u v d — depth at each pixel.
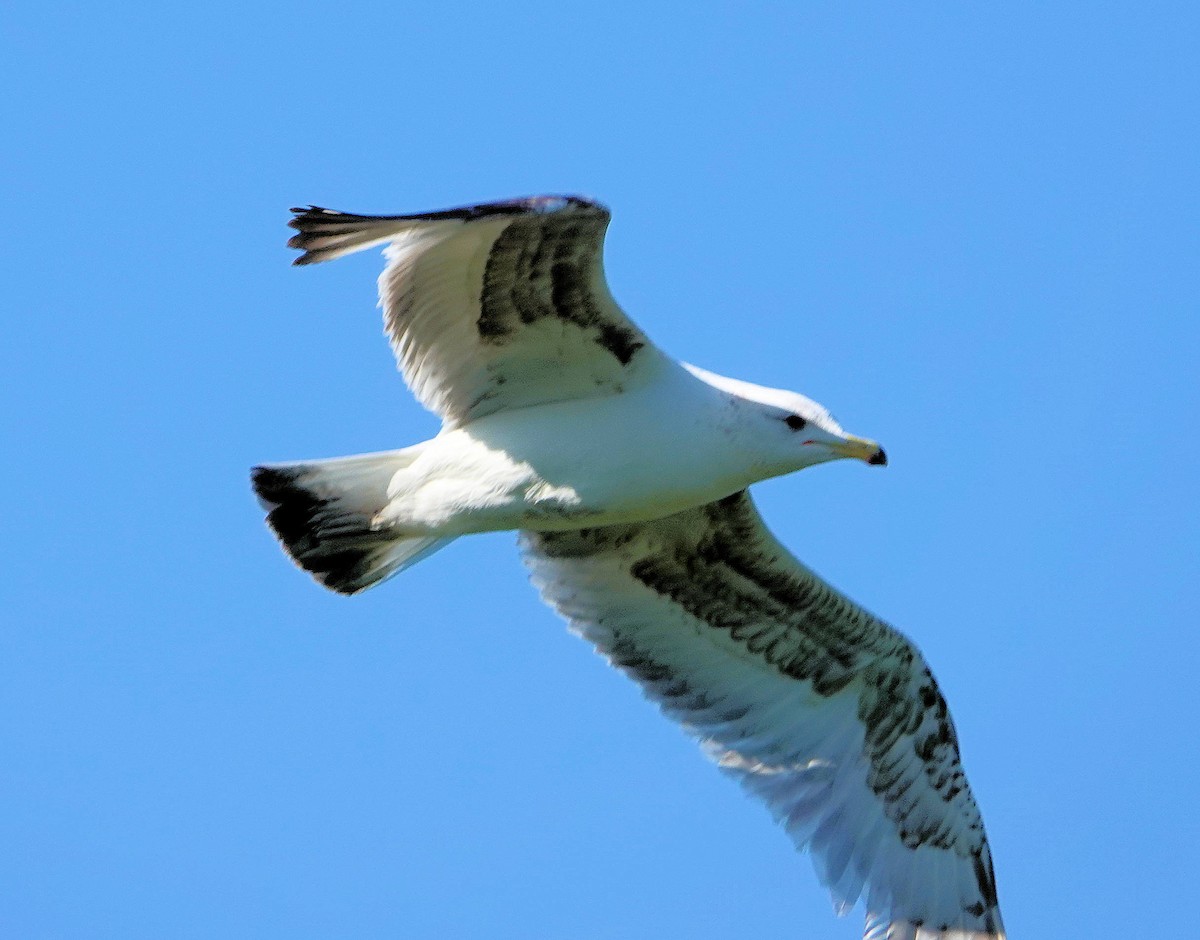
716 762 14.95
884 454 13.23
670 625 14.98
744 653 15.02
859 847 14.88
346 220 11.56
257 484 13.72
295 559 13.77
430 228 11.80
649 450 13.03
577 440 13.02
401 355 13.05
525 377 13.20
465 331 12.95
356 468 13.57
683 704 15.04
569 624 14.95
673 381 13.15
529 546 14.90
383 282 12.59
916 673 14.79
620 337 12.93
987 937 14.83
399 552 13.87
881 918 14.74
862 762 15.02
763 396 13.35
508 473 13.10
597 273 12.38
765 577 14.54
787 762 14.99
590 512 13.20
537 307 12.70
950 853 14.99
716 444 13.09
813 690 15.06
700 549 14.52
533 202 11.68
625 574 14.84
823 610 14.62
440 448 13.36
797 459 13.20
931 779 15.02
